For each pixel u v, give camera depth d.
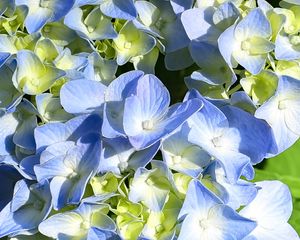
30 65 0.52
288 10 0.54
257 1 0.54
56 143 0.51
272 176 0.63
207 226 0.50
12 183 0.55
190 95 0.51
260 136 0.52
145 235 0.50
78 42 0.55
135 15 0.53
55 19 0.53
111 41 0.55
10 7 0.52
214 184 0.51
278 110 0.53
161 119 0.51
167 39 0.55
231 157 0.51
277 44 0.52
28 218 0.52
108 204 0.50
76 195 0.50
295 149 0.65
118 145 0.51
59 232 0.51
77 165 0.51
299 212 0.63
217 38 0.54
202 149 0.51
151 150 0.50
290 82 0.52
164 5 0.55
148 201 0.50
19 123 0.53
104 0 0.54
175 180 0.51
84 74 0.53
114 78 0.55
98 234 0.49
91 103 0.51
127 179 0.51
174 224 0.50
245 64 0.52
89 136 0.51
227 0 0.54
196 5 0.54
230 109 0.52
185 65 0.56
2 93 0.53
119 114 0.51
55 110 0.52
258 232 0.54
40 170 0.51
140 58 0.55
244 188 0.51
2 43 0.52
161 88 0.51
